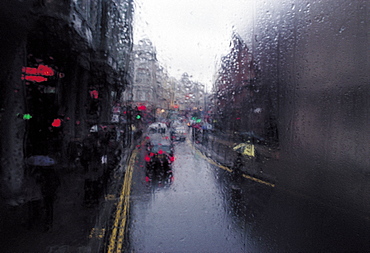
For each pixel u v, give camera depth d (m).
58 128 7.21
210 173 6.71
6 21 4.39
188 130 18.44
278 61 9.00
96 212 3.84
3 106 4.48
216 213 3.84
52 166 4.72
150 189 5.16
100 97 11.80
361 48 5.54
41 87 6.96
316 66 6.73
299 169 6.07
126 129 13.25
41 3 5.07
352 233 3.14
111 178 6.00
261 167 7.00
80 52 8.02
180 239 2.98
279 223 3.46
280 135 8.26
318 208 4.00
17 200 3.92
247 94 12.45
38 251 2.66
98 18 9.99
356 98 5.57
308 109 6.94
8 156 4.38
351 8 5.73
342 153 5.62
